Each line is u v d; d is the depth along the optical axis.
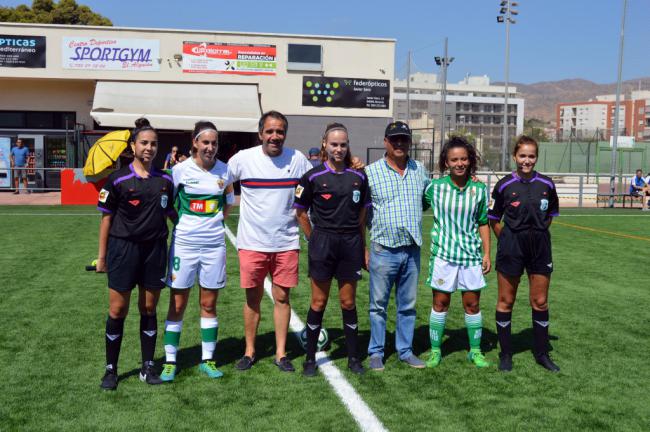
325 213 4.38
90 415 3.73
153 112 20.52
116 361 4.21
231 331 5.54
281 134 4.39
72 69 21.59
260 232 4.47
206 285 4.39
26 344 5.11
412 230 4.46
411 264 4.58
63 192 17.53
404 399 4.01
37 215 14.73
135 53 21.69
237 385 4.24
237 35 22.12
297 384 4.27
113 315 4.16
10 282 7.46
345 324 4.57
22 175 21.44
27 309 6.22
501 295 4.69
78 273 8.00
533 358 4.90
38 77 21.53
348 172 4.38
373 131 23.20
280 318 4.63
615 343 5.33
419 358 4.90
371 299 4.62
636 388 4.27
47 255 9.31
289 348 5.12
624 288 7.58
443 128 26.50
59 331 5.48
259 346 5.17
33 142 22.33
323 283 4.45
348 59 22.84
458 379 4.40
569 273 8.54
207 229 4.34
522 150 4.54
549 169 37.06
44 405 3.87
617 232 13.22
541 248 4.58
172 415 3.73
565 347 5.21
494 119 127.12
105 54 21.61
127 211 4.06
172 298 4.37
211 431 3.52
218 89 21.80
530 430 3.58
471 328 4.76
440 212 4.61
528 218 4.55
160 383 4.25
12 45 21.34
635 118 135.12
